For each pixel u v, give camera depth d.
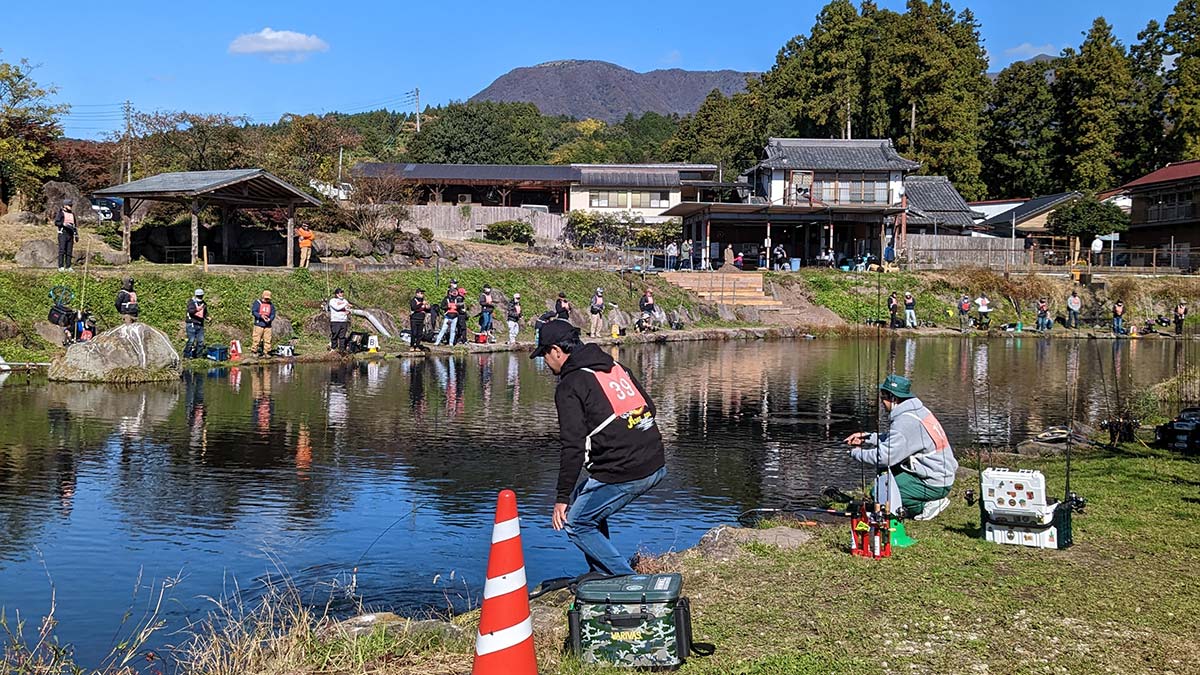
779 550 6.82
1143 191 56.25
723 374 22.81
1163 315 44.62
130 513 8.76
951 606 5.48
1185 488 9.06
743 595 5.75
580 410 5.18
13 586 6.79
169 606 6.44
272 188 28.53
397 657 4.86
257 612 6.30
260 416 14.51
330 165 49.09
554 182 57.44
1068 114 67.19
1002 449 12.69
